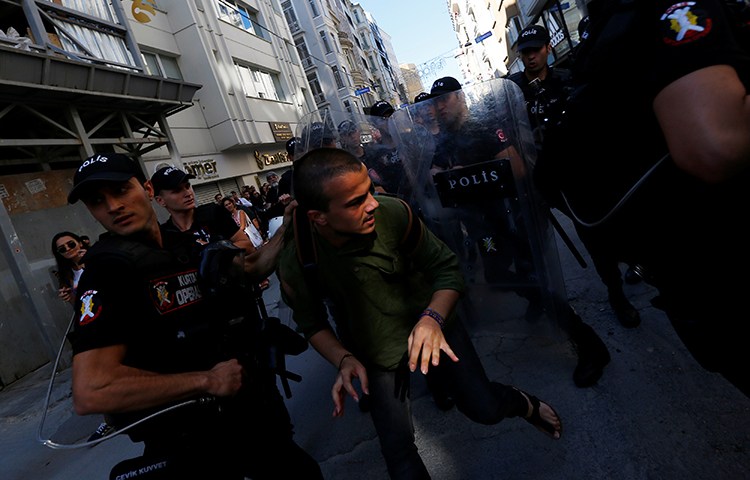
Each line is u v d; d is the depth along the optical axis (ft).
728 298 3.04
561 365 7.72
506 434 6.56
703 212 2.96
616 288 8.08
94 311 3.36
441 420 7.37
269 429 4.58
